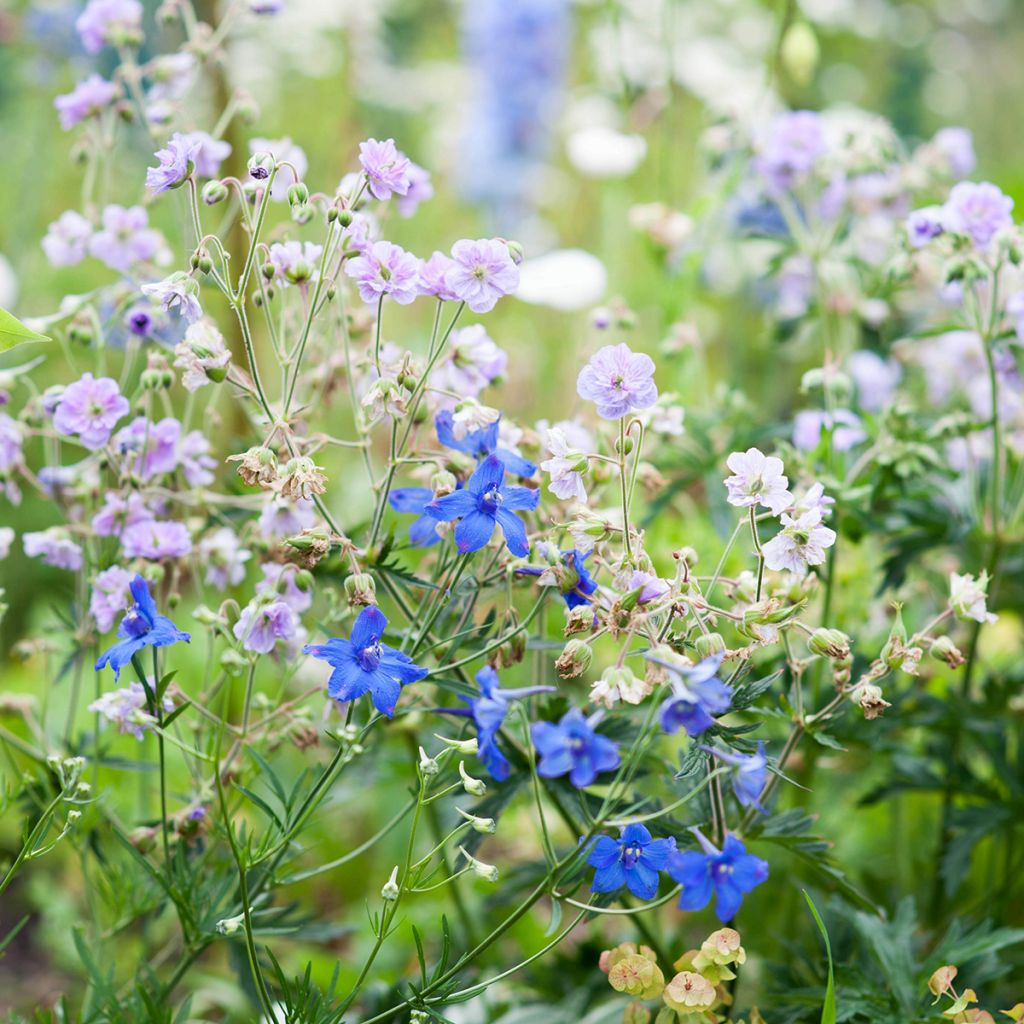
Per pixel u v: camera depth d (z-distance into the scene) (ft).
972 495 4.82
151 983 4.45
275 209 6.95
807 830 4.34
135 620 4.13
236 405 5.33
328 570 4.61
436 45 11.52
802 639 4.79
